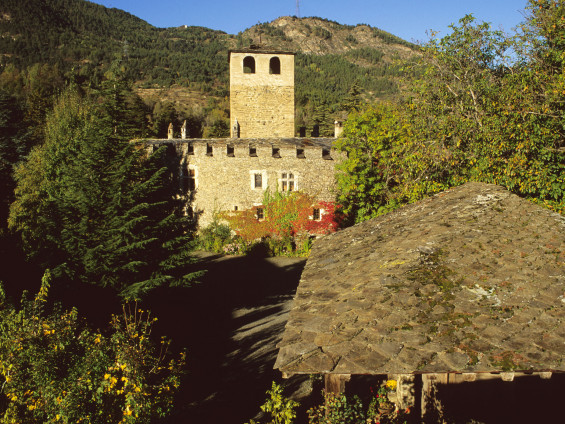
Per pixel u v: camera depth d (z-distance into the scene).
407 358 3.84
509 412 6.92
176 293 17.08
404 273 5.32
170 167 29.12
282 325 17.02
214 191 29.45
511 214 7.04
